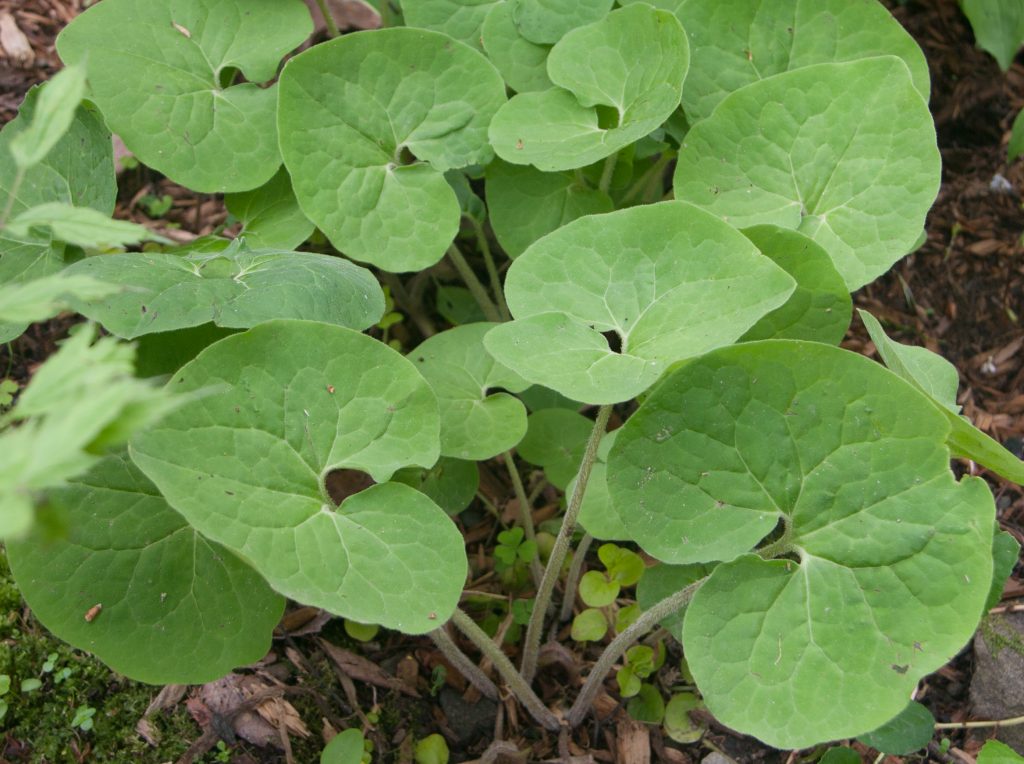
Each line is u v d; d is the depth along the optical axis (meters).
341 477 0.59
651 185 0.67
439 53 0.57
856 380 0.42
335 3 0.74
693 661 0.41
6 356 0.65
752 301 0.44
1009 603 0.58
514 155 0.56
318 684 0.55
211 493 0.41
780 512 0.43
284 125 0.56
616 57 0.58
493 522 0.63
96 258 0.49
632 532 0.43
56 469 0.26
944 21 0.82
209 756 0.53
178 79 0.59
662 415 0.43
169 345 0.50
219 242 0.58
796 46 0.60
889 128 0.53
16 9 0.76
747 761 0.54
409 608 0.42
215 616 0.46
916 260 0.74
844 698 0.41
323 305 0.48
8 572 0.56
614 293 0.47
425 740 0.54
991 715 0.55
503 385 0.55
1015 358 0.70
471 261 0.72
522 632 0.58
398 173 0.58
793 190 0.55
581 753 0.55
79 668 0.54
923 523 0.41
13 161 0.55
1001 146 0.78
